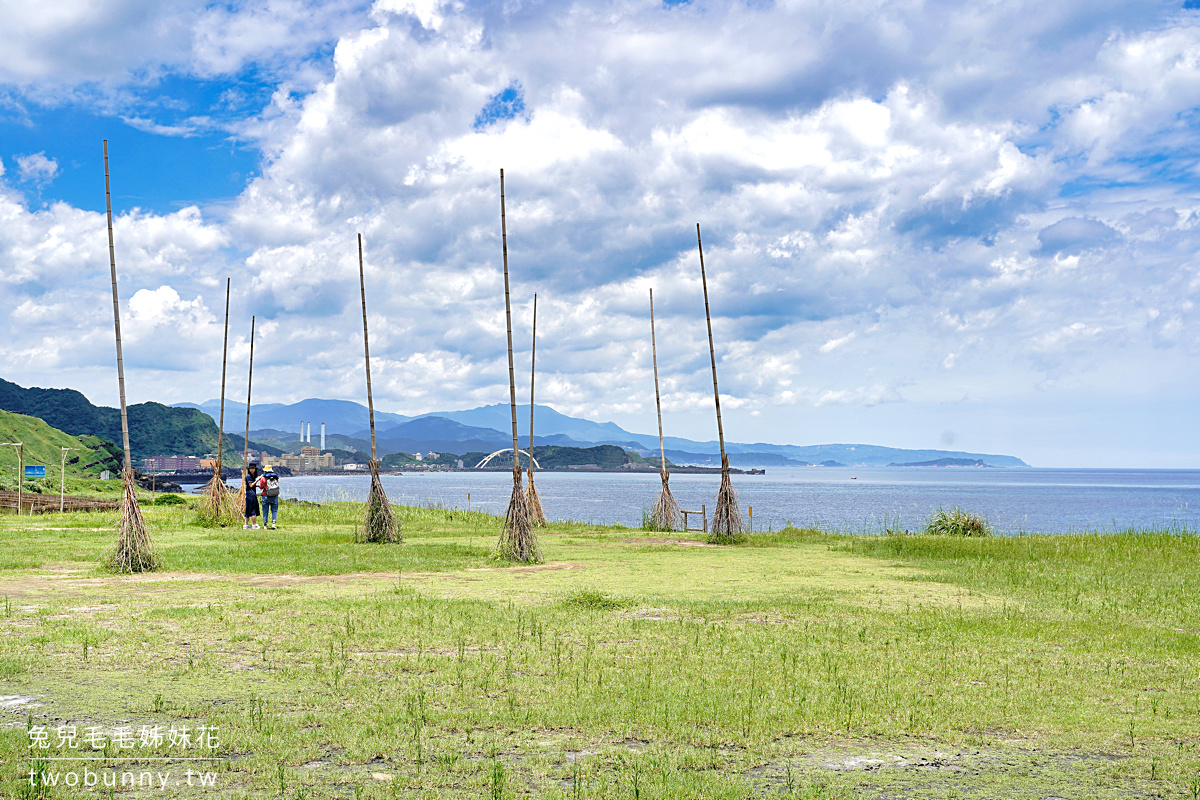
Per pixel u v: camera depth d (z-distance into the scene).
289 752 5.07
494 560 16.36
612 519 54.44
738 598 11.43
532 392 27.62
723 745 5.38
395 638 8.42
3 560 15.49
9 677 6.82
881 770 4.96
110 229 16.11
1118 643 8.44
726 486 22.12
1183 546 18.39
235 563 15.40
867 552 18.45
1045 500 104.81
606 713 5.92
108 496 57.53
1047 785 4.75
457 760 5.01
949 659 7.71
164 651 7.79
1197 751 5.34
